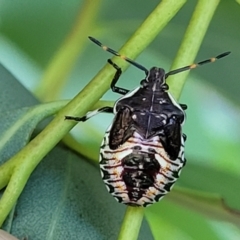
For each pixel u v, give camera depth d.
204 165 0.12
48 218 0.10
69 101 0.10
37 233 0.10
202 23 0.10
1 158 0.10
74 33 0.13
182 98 0.13
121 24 0.13
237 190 0.12
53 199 0.10
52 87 0.13
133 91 0.10
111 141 0.10
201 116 0.13
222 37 0.12
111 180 0.10
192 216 0.13
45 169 0.11
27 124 0.10
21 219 0.10
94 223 0.10
